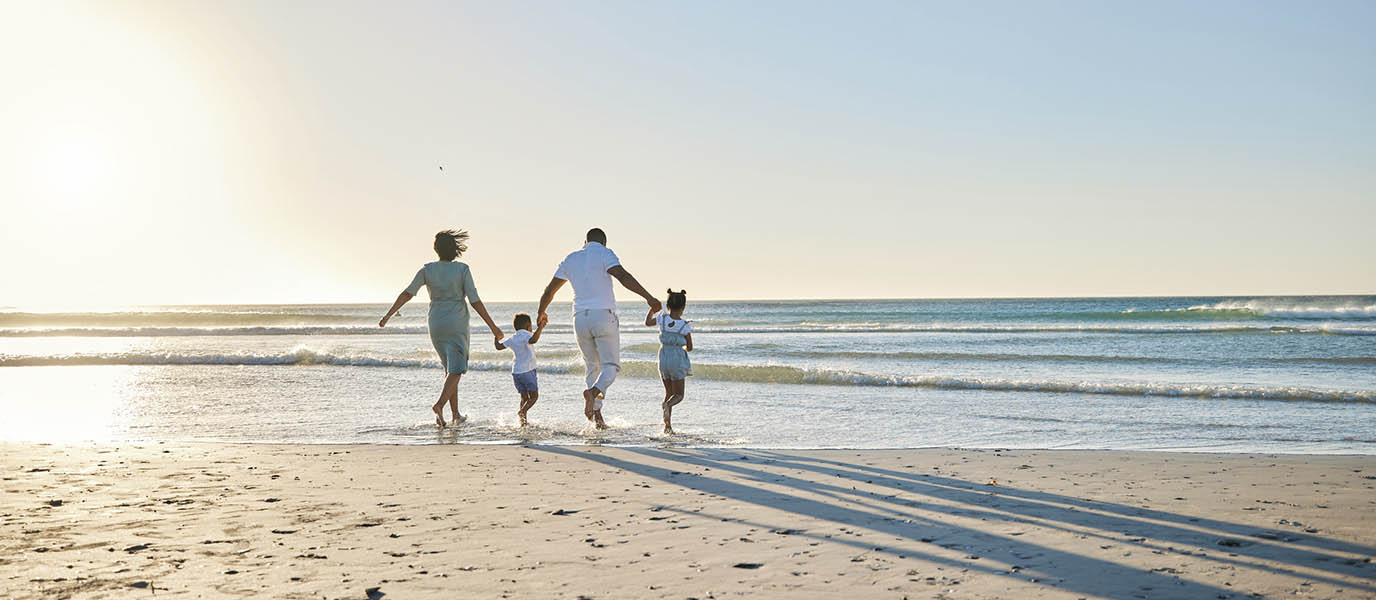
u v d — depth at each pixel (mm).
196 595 3004
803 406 10000
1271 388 10719
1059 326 33281
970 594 2953
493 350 20000
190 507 4555
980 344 22672
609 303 7699
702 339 26828
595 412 8102
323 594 3016
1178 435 7852
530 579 3199
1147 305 81500
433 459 6242
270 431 8195
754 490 5035
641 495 4891
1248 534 3824
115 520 4246
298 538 3871
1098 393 11219
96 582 3166
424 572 3297
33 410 10109
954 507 4508
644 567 3359
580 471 5719
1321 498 4680
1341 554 3451
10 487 5117
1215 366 15359
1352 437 7645
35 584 3139
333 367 16016
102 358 17469
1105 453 6508
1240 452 6895
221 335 33125
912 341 24766
